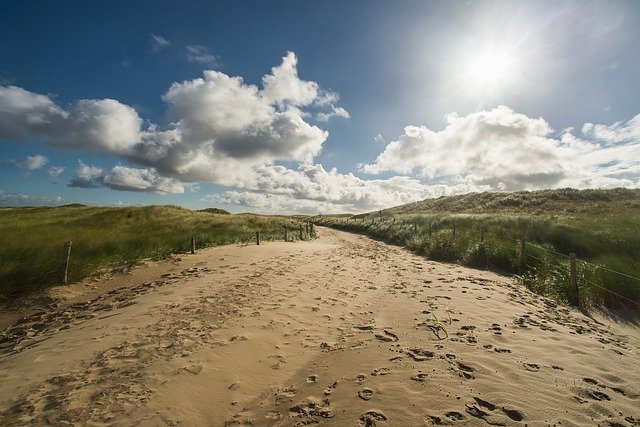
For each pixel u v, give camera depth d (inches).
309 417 129.3
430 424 117.1
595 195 1624.0
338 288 348.2
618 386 146.7
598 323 257.3
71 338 218.8
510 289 348.2
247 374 168.2
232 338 210.7
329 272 436.5
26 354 199.8
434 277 403.2
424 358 172.7
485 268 481.7
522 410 125.1
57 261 399.5
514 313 257.1
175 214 1304.1
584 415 123.2
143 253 531.8
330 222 2268.7
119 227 904.9
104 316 268.2
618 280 316.8
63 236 597.3
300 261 525.3
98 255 480.1
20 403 140.1
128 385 152.3
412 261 556.4
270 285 352.8
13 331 262.8
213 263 500.1
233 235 909.2
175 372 164.7
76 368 171.3
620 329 248.8
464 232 768.3
